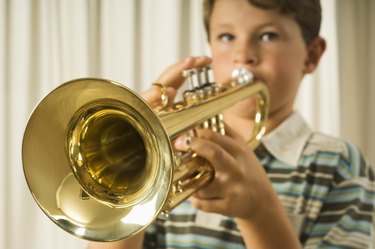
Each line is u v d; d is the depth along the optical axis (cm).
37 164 81
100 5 233
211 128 100
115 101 80
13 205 223
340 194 122
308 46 132
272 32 120
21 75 225
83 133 86
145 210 76
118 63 233
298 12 123
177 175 86
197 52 237
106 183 83
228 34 123
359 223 118
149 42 236
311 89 250
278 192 122
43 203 80
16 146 225
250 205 95
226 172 92
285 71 121
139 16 236
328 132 253
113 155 87
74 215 80
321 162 124
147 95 101
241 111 124
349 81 259
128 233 76
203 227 119
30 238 223
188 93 99
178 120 84
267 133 129
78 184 83
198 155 93
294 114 131
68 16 229
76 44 229
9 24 225
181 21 237
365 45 262
